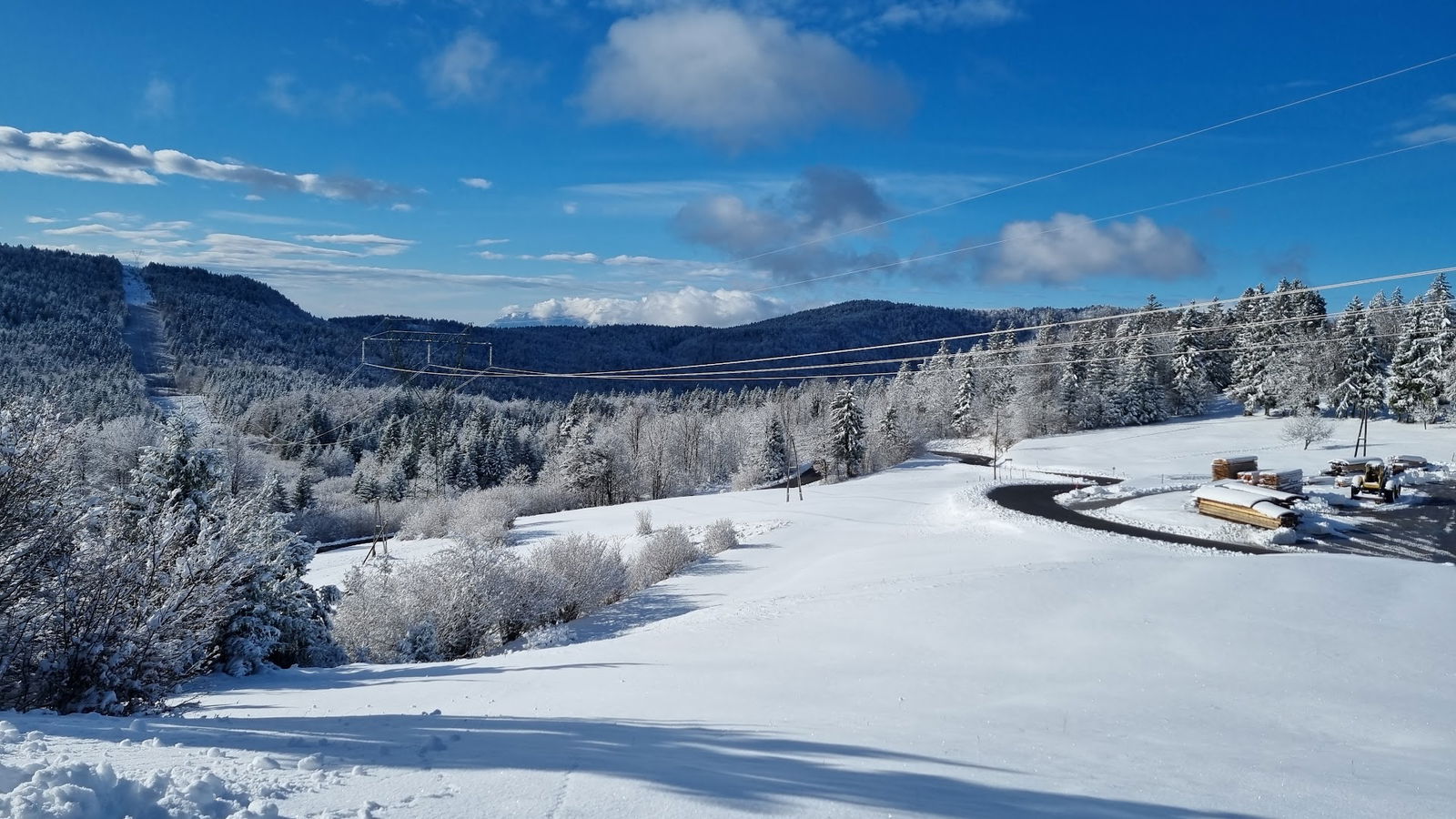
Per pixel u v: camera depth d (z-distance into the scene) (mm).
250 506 16109
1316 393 72812
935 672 13227
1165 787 6227
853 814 4418
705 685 12234
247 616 18141
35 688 10867
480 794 4316
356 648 25453
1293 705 10906
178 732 5934
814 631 17641
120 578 11508
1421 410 67750
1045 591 19188
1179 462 63156
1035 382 92062
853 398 77125
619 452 78375
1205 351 89250
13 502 10688
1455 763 8188
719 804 4367
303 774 4555
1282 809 5848
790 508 53656
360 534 67375
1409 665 12977
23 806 3262
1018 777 6098
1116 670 13188
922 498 55750
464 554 28125
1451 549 34750
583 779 4707
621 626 28969
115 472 50344
